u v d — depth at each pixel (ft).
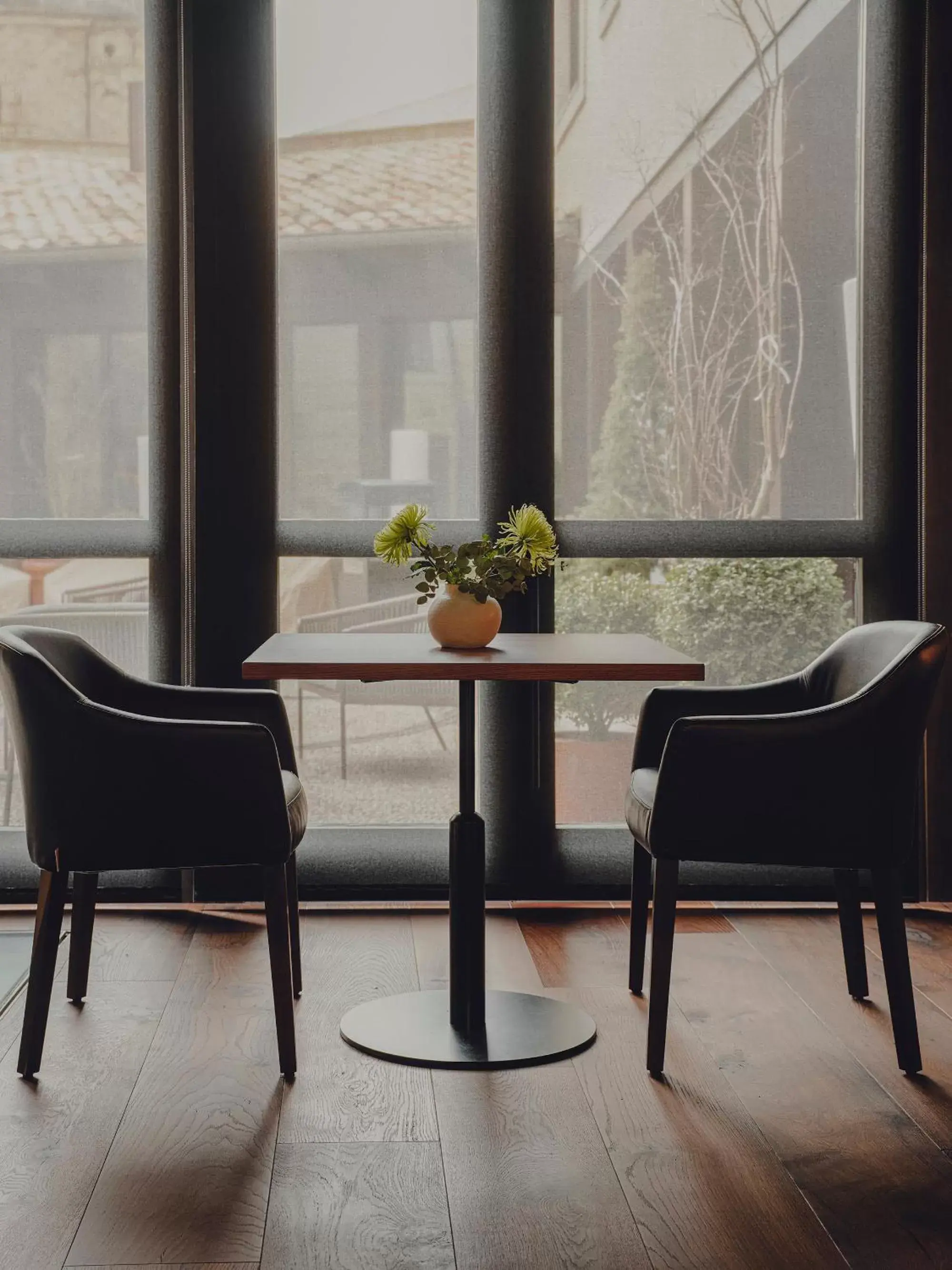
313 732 11.84
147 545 11.62
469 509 11.78
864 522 11.77
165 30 11.44
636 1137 6.79
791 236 11.70
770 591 11.84
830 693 8.86
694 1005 8.96
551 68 11.58
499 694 11.76
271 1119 6.97
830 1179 6.32
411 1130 6.84
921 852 11.86
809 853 7.59
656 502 11.77
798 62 11.64
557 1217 5.91
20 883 11.69
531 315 11.62
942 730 11.71
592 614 11.80
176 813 7.41
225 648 11.62
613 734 11.87
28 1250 5.58
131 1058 7.86
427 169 11.69
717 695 9.26
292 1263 5.48
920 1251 5.64
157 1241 5.67
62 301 11.60
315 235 11.65
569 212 11.66
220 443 11.54
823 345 11.75
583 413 11.72
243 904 11.66
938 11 11.47
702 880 11.80
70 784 7.36
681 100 11.66
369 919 11.29
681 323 11.73
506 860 11.85
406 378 11.70
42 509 11.65
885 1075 7.67
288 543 11.65
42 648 8.27
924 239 11.57
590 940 10.65
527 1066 7.78
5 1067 7.71
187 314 11.56
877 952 10.28
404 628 11.75
